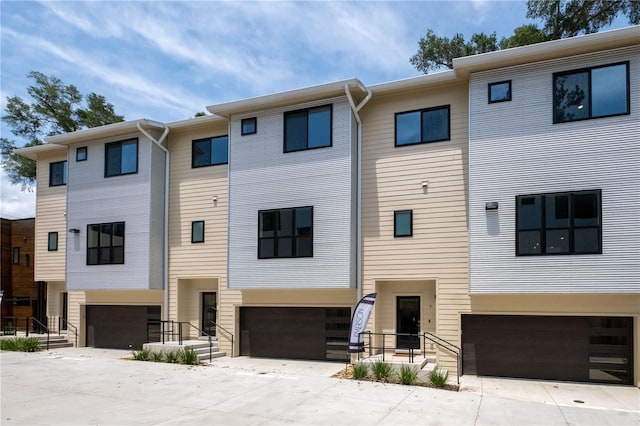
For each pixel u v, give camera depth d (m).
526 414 9.12
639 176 11.05
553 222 11.70
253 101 15.25
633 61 11.38
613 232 11.15
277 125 15.32
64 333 21.00
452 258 13.41
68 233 18.95
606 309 11.80
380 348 14.00
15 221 23.75
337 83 14.17
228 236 15.55
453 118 13.85
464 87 13.82
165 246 17.81
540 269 11.68
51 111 30.89
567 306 12.16
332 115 14.55
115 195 18.17
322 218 14.34
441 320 13.34
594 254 11.25
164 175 18.08
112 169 18.48
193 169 17.77
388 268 14.09
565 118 11.86
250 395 10.58
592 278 11.22
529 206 11.95
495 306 12.80
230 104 15.55
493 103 12.57
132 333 18.67
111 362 15.17
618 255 11.05
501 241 12.11
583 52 11.79
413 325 14.19
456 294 13.25
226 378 12.44
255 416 8.95
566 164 11.71
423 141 14.12
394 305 14.29
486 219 12.30
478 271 12.25
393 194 14.27
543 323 12.52
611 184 11.27
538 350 12.49
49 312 21.36
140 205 17.61
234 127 15.95
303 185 14.70
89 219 18.61
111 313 19.28
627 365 11.73
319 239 14.30
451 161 13.73
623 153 11.24
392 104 14.60
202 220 17.38
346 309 14.90
